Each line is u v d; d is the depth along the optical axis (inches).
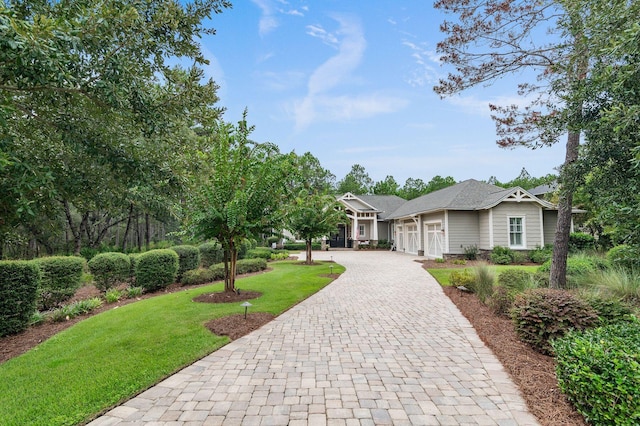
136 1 148.7
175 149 204.7
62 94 153.9
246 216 281.0
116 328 201.5
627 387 92.1
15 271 209.2
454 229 664.4
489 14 277.1
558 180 196.1
